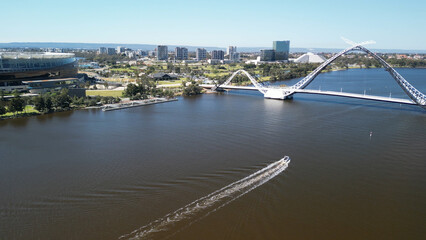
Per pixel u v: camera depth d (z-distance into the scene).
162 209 75.94
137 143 125.06
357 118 170.88
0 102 185.12
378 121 163.62
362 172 98.44
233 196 82.12
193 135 136.38
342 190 86.69
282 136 135.25
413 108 199.62
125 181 90.56
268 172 97.31
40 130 144.25
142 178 92.50
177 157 109.50
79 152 114.44
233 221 71.12
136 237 65.31
